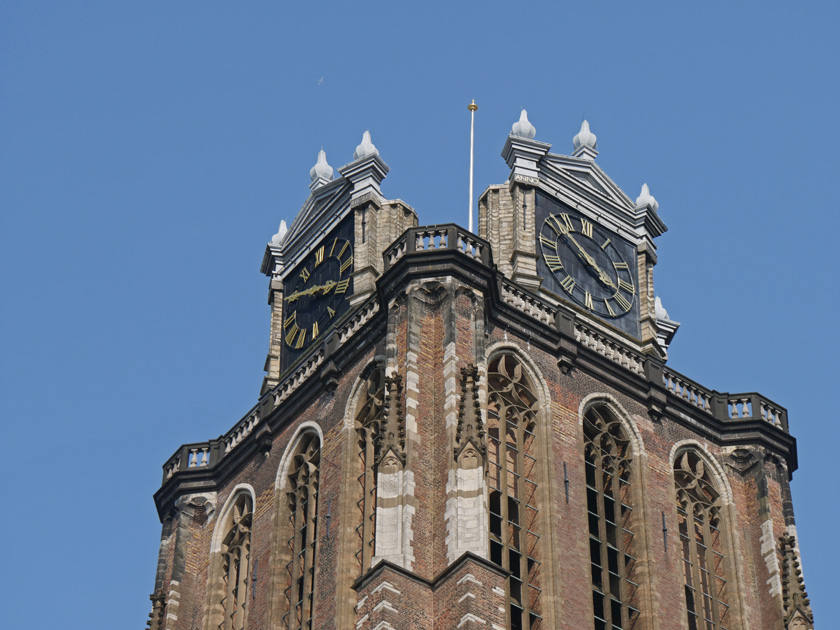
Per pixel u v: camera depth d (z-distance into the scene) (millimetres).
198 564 138750
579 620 122375
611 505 130625
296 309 148125
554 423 130250
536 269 142875
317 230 149875
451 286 128625
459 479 118812
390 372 125812
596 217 148875
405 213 147250
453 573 115250
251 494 137375
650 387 136250
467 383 122875
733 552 133625
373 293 136750
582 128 154250
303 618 126188
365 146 149375
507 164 148500
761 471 137125
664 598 127250
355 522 126375
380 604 114562
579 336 136875
